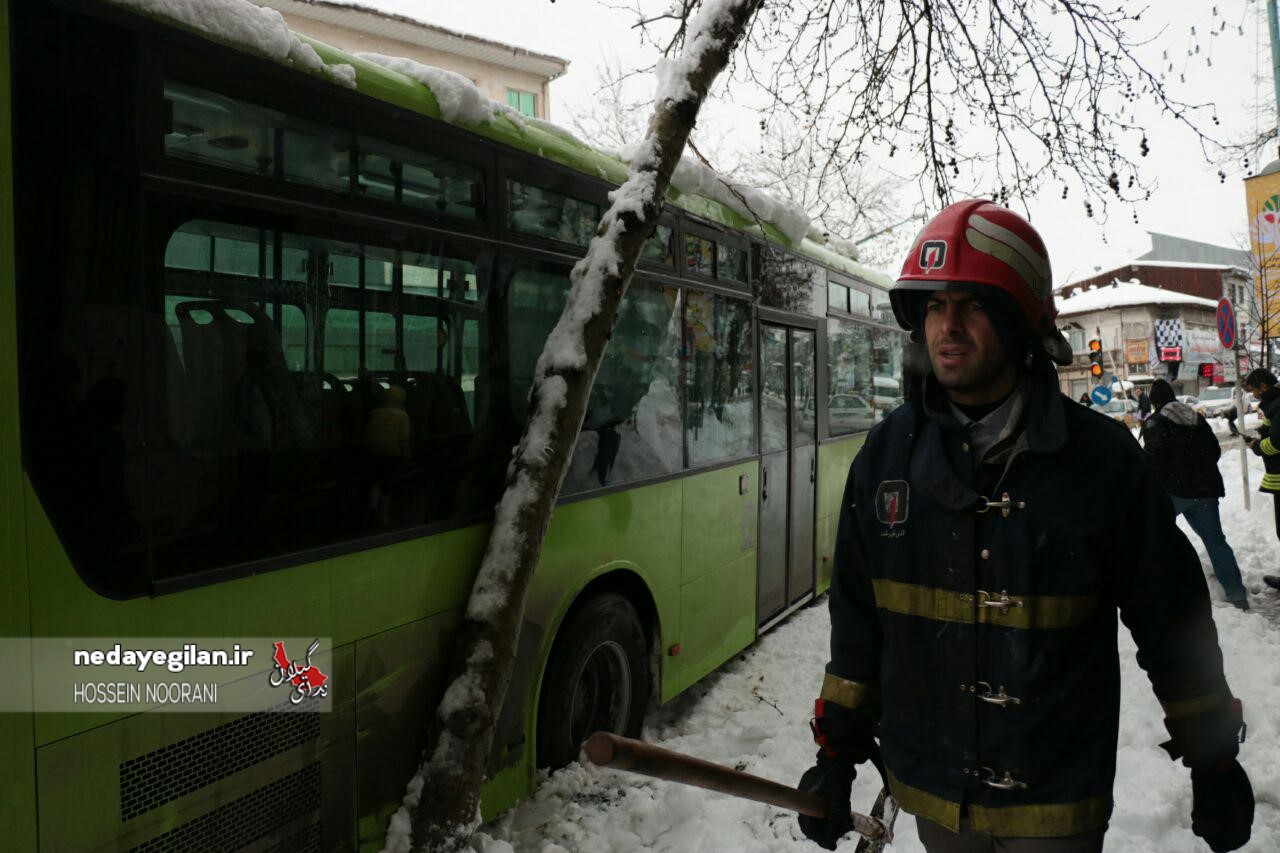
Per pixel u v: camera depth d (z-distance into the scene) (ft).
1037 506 5.32
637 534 13.85
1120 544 5.34
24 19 6.27
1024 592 5.31
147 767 6.87
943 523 5.57
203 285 7.38
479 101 10.41
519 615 10.07
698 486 15.88
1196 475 23.40
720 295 16.97
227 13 7.54
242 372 7.68
